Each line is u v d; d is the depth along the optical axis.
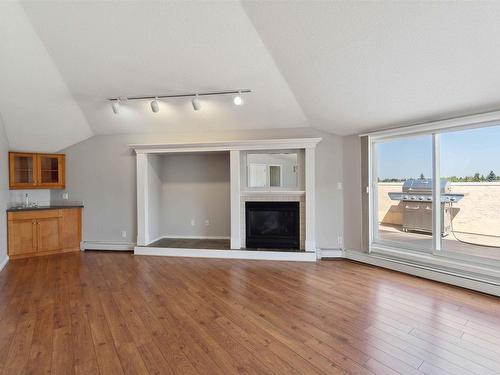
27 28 3.11
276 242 4.81
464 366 1.91
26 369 1.90
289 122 4.66
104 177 5.35
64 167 5.41
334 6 2.38
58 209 5.10
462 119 3.23
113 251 5.24
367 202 4.37
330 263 4.41
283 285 3.46
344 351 2.09
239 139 4.97
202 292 3.25
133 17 2.98
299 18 2.64
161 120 4.81
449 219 3.60
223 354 2.07
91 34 3.20
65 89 4.07
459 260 3.45
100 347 2.16
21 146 4.89
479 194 3.32
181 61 3.50
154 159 5.45
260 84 3.83
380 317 2.61
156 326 2.47
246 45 3.22
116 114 4.68
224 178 5.62
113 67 3.65
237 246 4.84
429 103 3.18
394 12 2.24
